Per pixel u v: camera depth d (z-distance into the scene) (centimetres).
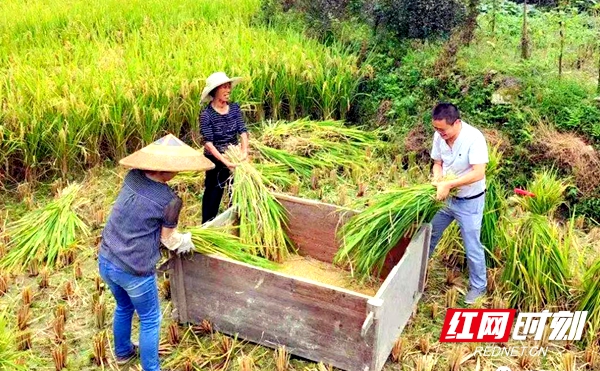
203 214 556
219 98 519
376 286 462
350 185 669
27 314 442
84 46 854
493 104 691
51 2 1070
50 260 509
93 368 404
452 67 745
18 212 602
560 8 879
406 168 716
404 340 418
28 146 636
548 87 689
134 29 945
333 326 382
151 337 374
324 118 805
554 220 575
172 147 357
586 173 607
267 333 410
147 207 348
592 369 410
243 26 912
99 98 668
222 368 400
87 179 657
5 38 879
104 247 359
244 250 467
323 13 907
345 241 454
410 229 441
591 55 803
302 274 488
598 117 644
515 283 468
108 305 466
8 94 647
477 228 448
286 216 507
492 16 922
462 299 480
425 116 731
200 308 429
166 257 442
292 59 788
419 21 822
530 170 640
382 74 815
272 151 672
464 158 428
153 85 698
